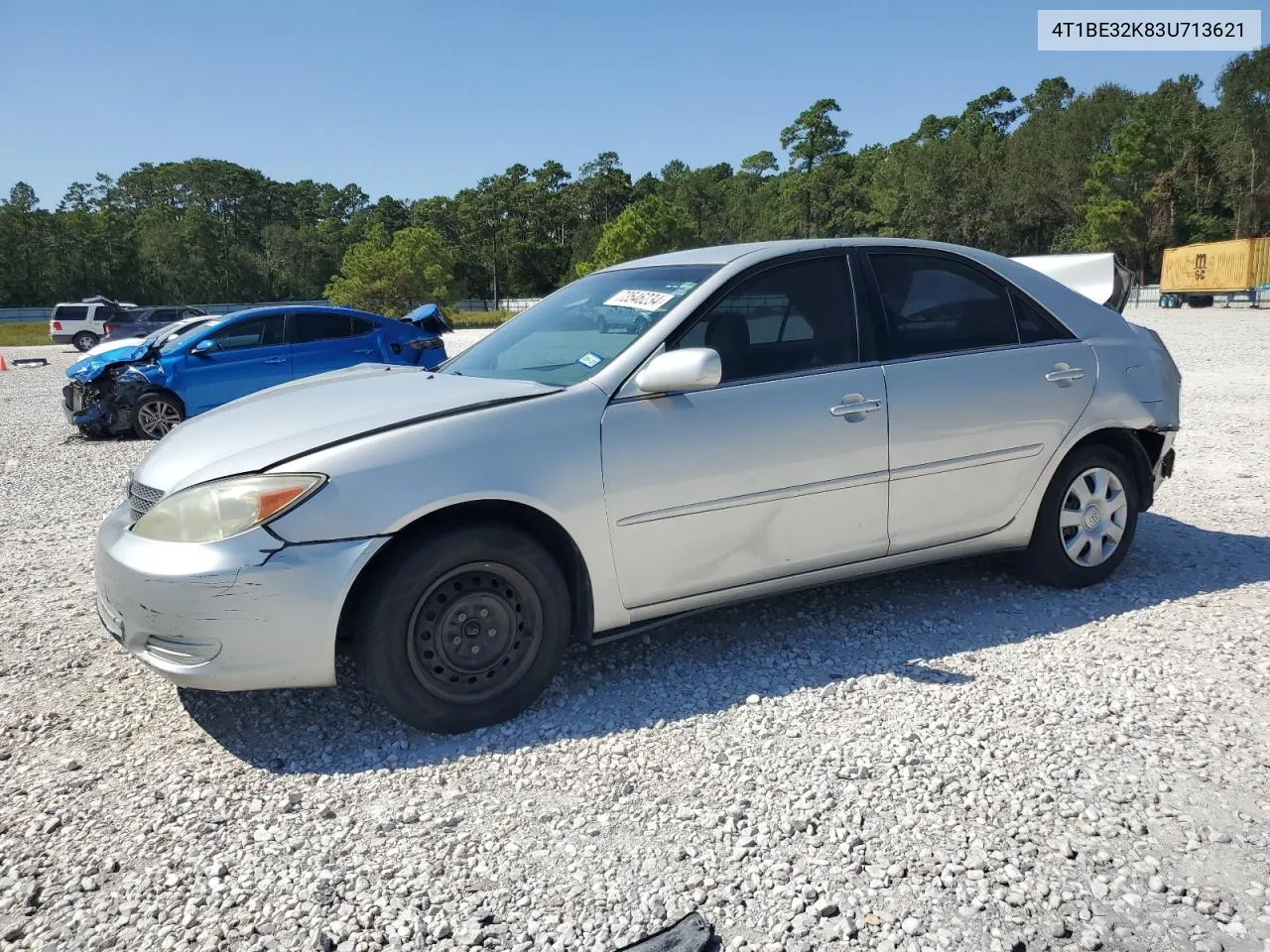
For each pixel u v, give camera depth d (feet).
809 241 12.41
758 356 11.46
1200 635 12.23
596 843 8.11
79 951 6.89
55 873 7.87
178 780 9.37
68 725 10.68
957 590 14.21
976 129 387.55
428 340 40.24
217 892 7.55
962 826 8.14
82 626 13.98
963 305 12.99
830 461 11.60
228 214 409.08
